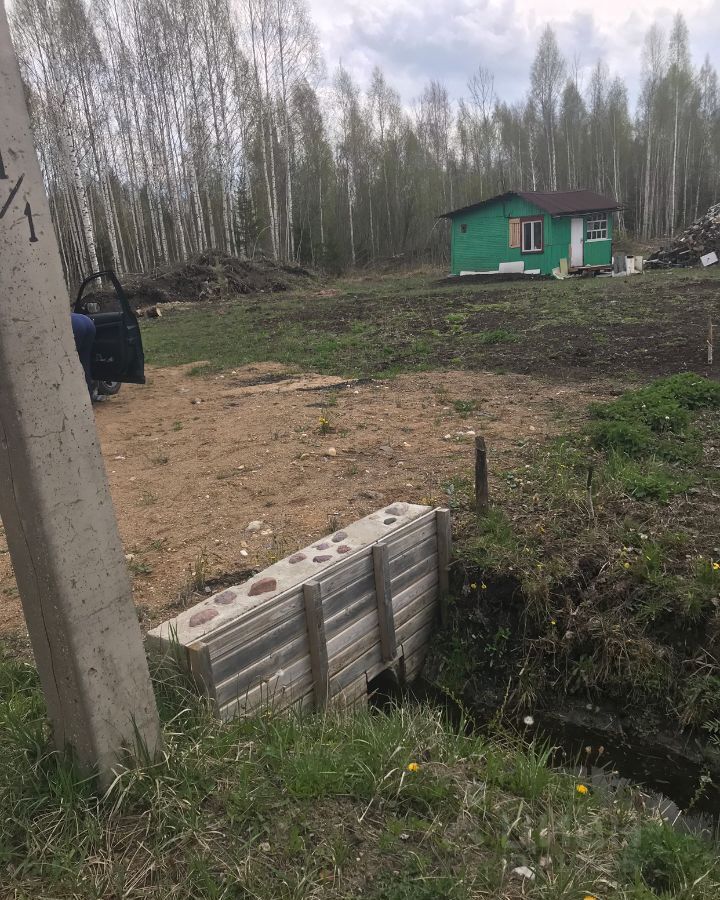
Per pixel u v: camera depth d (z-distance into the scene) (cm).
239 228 3959
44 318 226
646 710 442
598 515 553
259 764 293
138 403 1075
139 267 4253
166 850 245
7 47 209
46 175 3662
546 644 479
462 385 1039
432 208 5056
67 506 238
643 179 5859
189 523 600
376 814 275
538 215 2753
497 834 273
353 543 479
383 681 517
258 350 1488
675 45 5375
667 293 1858
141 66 3425
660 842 286
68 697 253
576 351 1214
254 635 386
